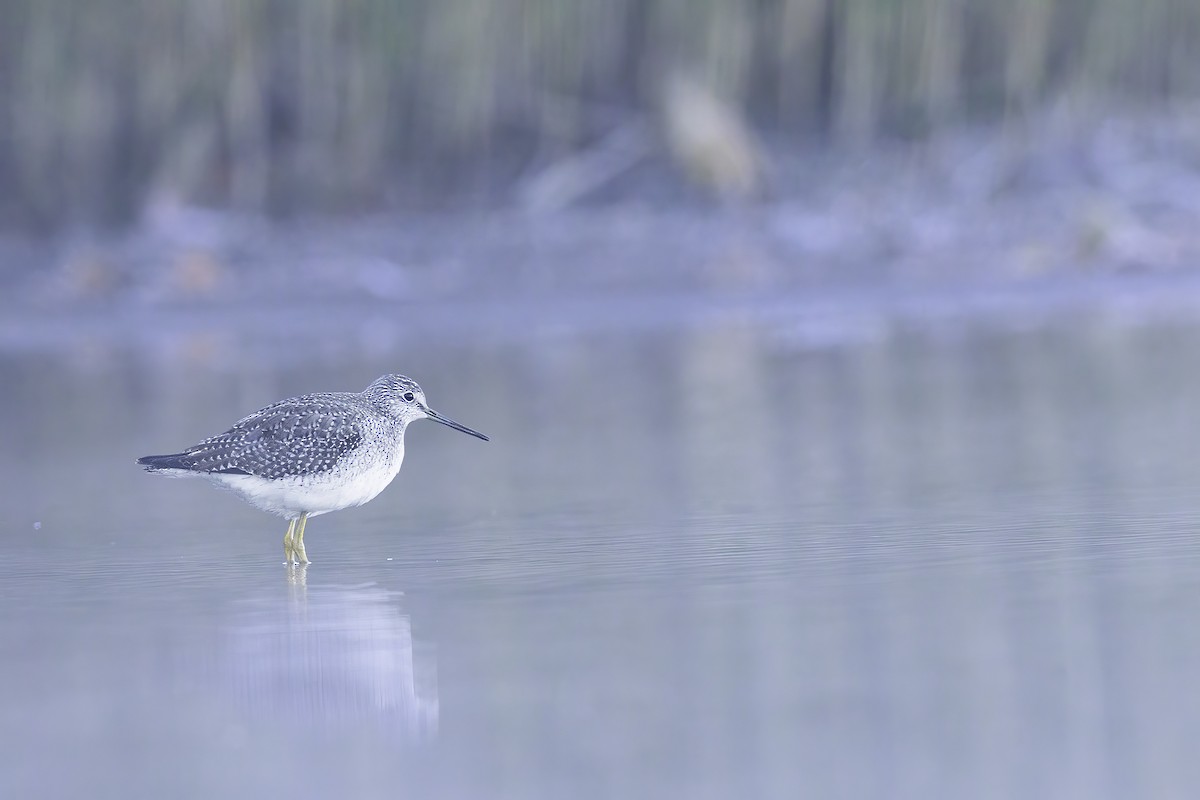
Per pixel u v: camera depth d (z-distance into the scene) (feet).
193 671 25.46
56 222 92.79
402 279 85.71
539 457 48.32
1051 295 81.10
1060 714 21.74
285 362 68.33
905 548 32.99
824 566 31.50
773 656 25.02
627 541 35.27
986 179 97.50
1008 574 29.96
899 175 98.63
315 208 95.50
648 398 58.13
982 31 105.40
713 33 100.27
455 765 20.67
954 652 24.82
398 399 37.81
